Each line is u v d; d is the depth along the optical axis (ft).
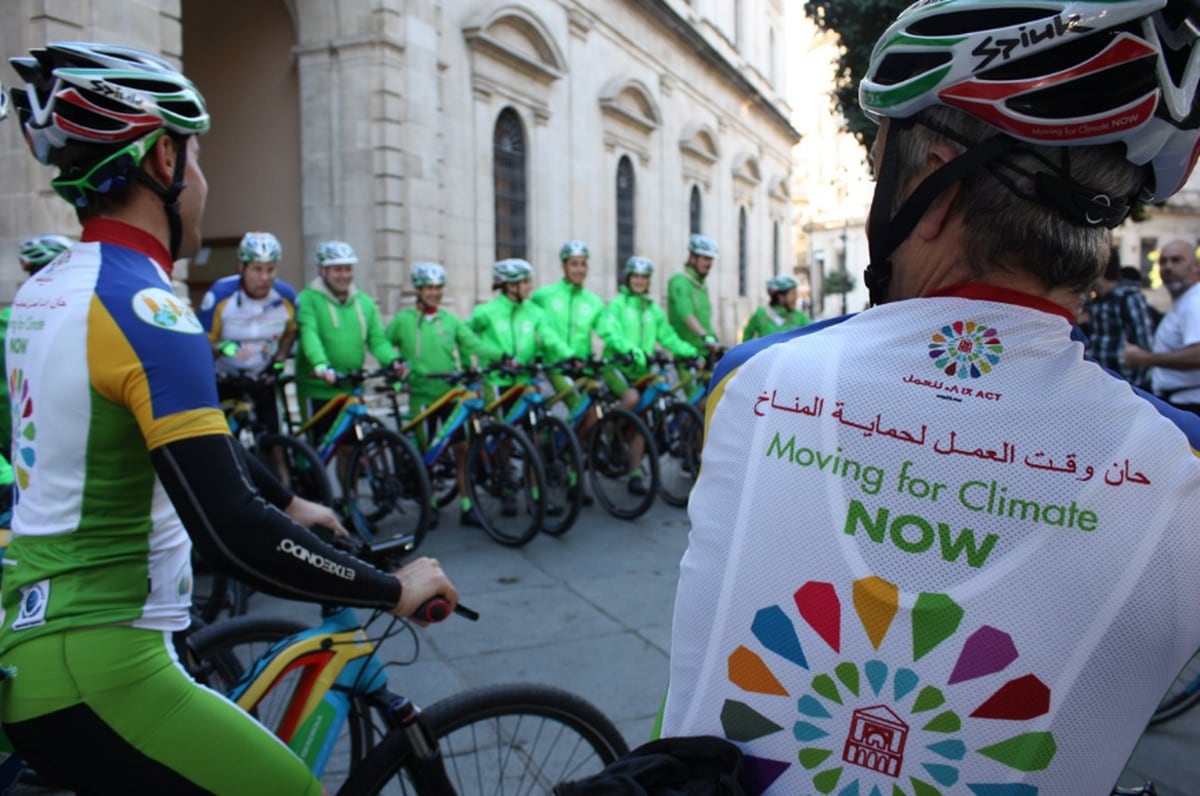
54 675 4.33
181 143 4.85
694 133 65.98
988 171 2.60
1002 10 2.46
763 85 85.51
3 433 9.18
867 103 2.89
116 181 4.57
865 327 2.75
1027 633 2.32
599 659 11.89
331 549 4.65
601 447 20.92
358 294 19.77
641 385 21.93
